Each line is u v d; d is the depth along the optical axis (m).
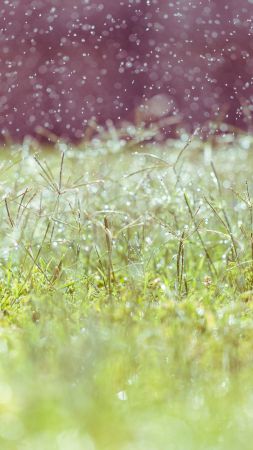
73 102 10.87
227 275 4.41
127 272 4.55
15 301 4.11
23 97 10.48
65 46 10.79
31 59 10.50
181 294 4.15
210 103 10.36
